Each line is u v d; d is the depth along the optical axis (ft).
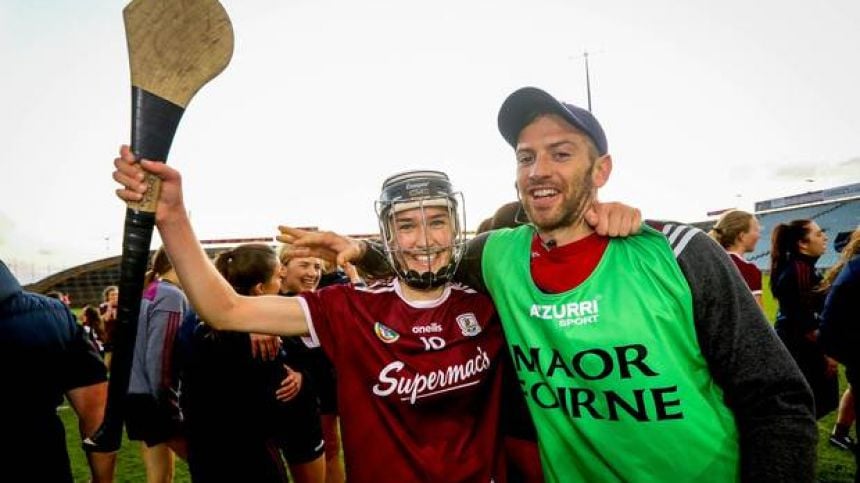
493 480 4.93
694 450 4.01
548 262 4.51
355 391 4.80
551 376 4.40
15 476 4.24
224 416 7.20
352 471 4.81
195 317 7.76
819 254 12.51
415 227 4.84
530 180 4.40
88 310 26.86
